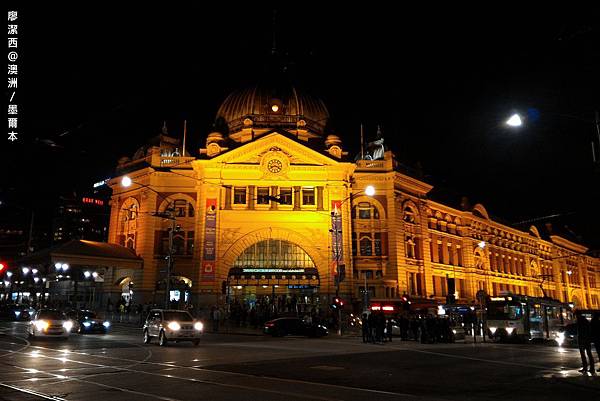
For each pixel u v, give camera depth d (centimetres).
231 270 5116
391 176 5666
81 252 5034
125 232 5859
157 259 5484
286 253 5247
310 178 5338
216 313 4225
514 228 8669
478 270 7188
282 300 5069
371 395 1234
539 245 9438
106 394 1212
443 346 2964
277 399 1163
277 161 5338
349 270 5166
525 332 3528
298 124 5894
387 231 5578
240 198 5328
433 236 6431
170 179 5628
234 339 3447
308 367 1812
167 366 1781
